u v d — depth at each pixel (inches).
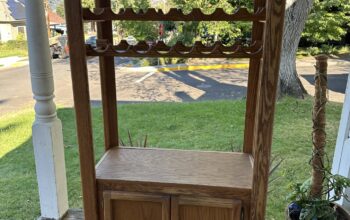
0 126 113.6
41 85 53.4
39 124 55.5
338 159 59.0
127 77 168.7
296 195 49.2
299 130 101.0
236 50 38.5
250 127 52.4
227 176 45.9
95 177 45.1
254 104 50.9
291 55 119.1
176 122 109.2
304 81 139.1
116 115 54.9
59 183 59.6
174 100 132.4
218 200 43.2
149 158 51.9
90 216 46.5
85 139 42.9
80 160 44.0
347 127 56.4
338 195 48.1
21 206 70.8
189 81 161.0
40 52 51.8
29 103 136.8
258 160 40.4
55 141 57.0
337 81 144.3
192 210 44.2
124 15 38.8
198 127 106.1
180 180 44.5
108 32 49.2
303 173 77.8
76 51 39.2
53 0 108.4
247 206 43.0
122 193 44.9
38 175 58.8
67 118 119.0
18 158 93.2
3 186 79.2
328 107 115.0
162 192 44.3
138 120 113.0
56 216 60.7
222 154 53.6
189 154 53.7
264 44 35.9
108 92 53.2
